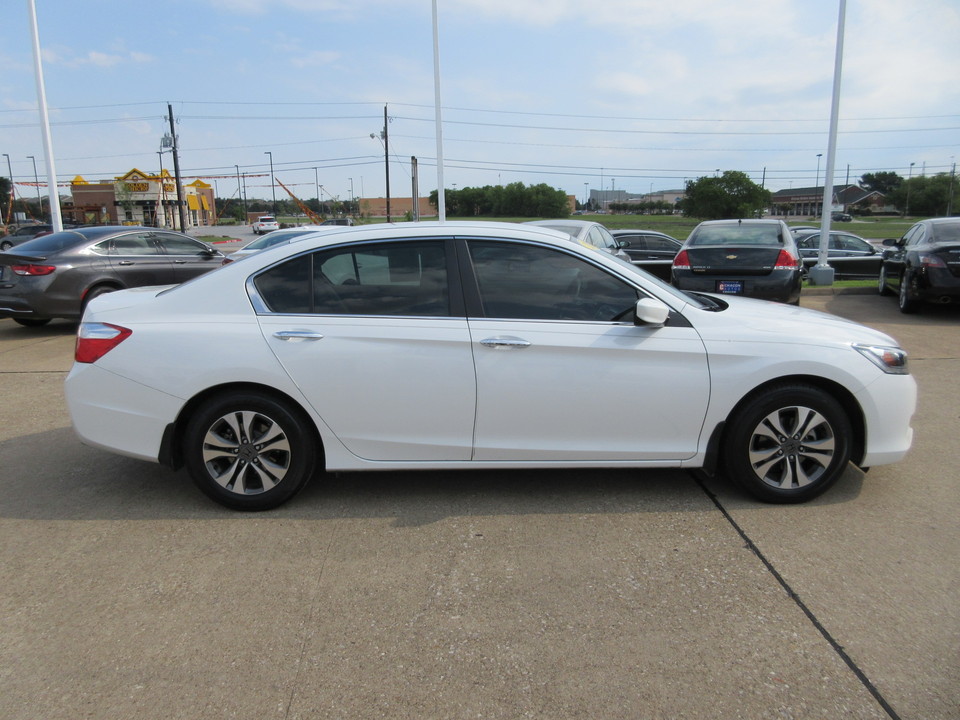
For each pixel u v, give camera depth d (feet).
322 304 12.71
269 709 7.91
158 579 10.62
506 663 8.64
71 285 31.48
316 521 12.51
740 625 9.37
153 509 13.10
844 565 10.87
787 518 12.50
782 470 12.91
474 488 13.91
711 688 8.16
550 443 12.78
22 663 8.72
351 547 11.55
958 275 32.50
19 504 13.35
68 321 36.81
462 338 12.42
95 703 8.01
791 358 12.53
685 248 30.83
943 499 13.26
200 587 10.40
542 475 14.58
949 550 11.32
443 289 12.73
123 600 10.07
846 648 8.86
